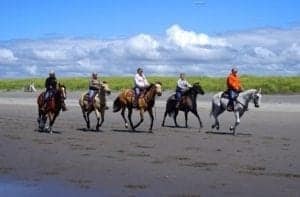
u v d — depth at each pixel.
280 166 19.08
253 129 31.92
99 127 32.03
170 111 33.50
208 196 14.52
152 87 30.23
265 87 67.69
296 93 64.44
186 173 17.80
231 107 29.25
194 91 32.12
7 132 30.53
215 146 24.42
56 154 22.25
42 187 15.82
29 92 80.50
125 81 87.75
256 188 15.43
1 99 66.06
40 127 30.95
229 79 29.50
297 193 14.76
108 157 21.38
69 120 38.47
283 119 37.62
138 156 21.56
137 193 14.94
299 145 24.59
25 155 22.03
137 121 37.56
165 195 14.66
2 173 18.11
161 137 28.08
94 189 15.49
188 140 26.70
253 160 20.42
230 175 17.41
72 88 80.00
